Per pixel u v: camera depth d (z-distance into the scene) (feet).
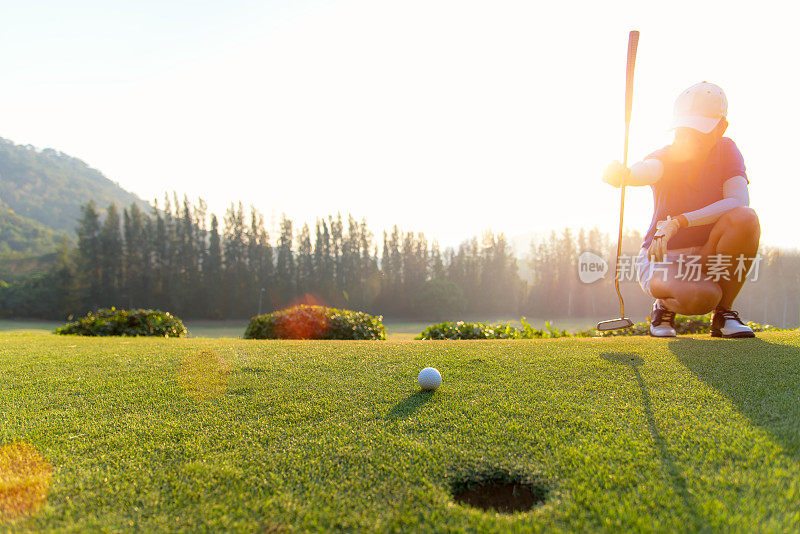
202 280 175.22
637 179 12.53
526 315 204.54
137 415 7.07
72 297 160.04
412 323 170.81
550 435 5.83
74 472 5.17
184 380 9.06
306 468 5.16
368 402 7.49
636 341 12.24
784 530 3.58
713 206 12.00
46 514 4.33
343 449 5.64
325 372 9.53
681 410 6.50
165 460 5.45
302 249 196.54
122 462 5.42
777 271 159.84
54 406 7.57
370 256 202.69
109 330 24.64
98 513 4.34
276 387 8.46
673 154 12.76
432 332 22.59
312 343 14.47
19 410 7.38
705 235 12.52
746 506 3.98
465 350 11.62
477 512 4.20
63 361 11.01
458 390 8.01
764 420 5.95
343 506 4.36
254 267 185.68
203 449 5.75
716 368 8.66
